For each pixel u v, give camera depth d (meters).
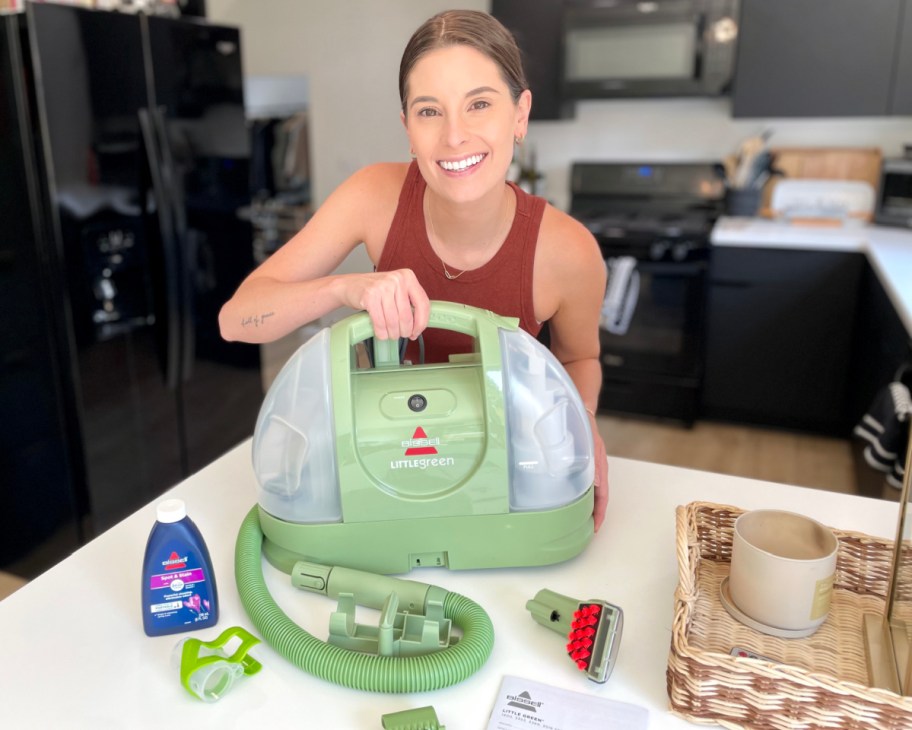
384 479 0.90
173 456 2.73
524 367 0.90
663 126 3.77
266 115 3.45
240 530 0.98
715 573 0.95
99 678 0.79
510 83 0.97
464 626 0.84
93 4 2.49
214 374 2.87
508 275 1.17
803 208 3.58
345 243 1.25
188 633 0.86
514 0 3.51
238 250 2.91
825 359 3.25
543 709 0.75
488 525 0.92
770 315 3.28
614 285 3.41
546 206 1.19
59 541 2.49
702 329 3.36
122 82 2.34
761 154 3.56
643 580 0.95
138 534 1.05
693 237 3.27
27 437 2.43
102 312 2.38
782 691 0.70
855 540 0.92
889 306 2.48
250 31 4.17
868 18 3.06
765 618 0.84
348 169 4.19
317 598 0.91
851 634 0.85
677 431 3.48
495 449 0.89
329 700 0.77
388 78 3.98
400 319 0.90
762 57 3.22
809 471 3.04
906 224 3.32
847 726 0.69
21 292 2.29
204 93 2.66
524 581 0.95
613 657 0.78
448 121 0.95
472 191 1.00
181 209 2.58
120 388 2.47
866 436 2.08
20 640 0.85
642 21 3.33
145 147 2.45
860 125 3.50
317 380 0.89
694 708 0.73
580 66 3.49
